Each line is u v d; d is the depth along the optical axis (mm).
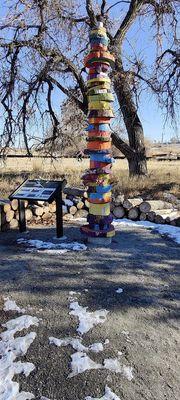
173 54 12984
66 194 9586
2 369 2975
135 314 3912
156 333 3562
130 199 9016
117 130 13930
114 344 3348
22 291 4379
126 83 12594
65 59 12555
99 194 6426
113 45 12734
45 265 5305
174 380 2916
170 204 9070
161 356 3207
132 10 13070
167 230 7660
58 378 2891
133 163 13336
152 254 5992
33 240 6621
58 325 3635
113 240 6828
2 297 4207
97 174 6371
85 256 5766
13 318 3748
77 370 2979
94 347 3285
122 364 3072
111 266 5336
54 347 3275
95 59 6102
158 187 11070
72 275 4930
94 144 6348
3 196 9500
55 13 12188
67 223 8383
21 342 3328
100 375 2932
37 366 3020
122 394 2736
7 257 5664
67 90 13141
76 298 4227
